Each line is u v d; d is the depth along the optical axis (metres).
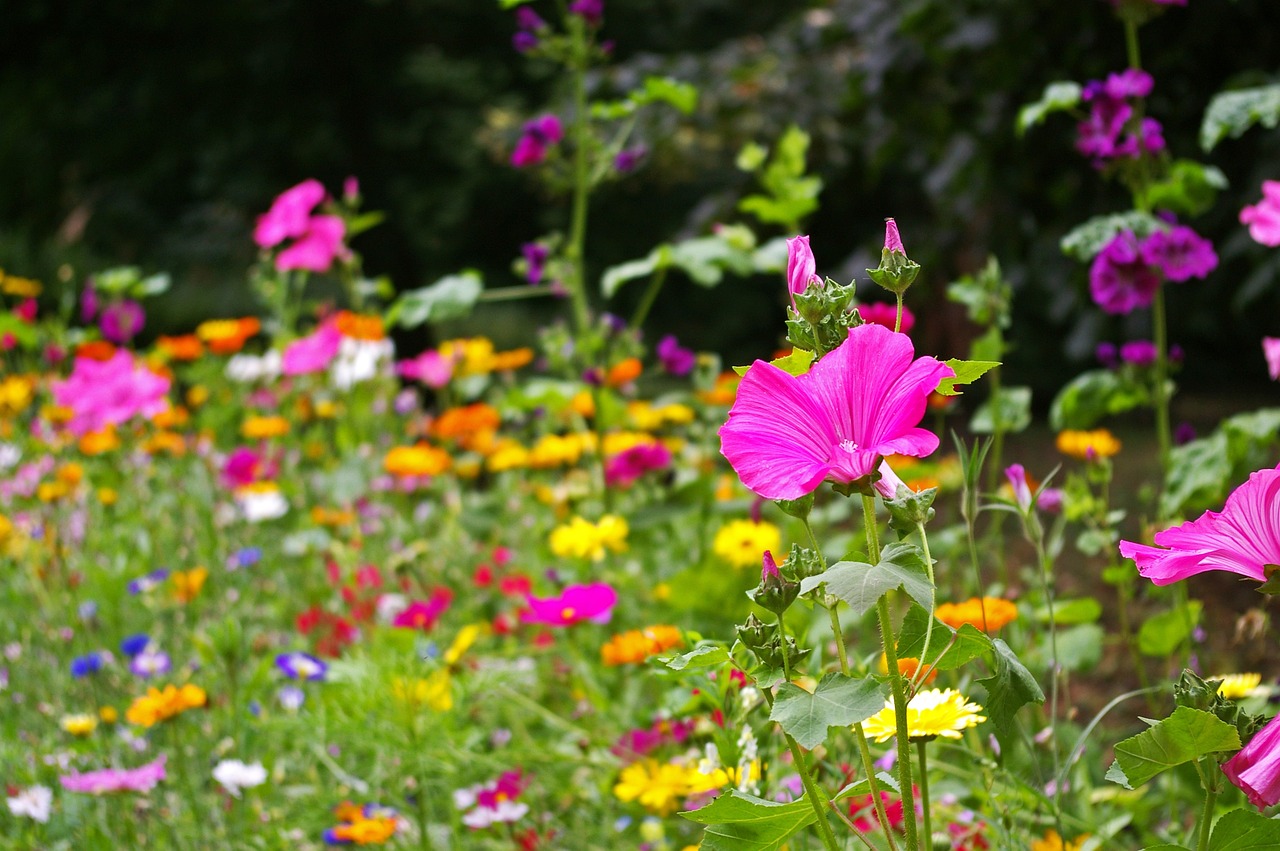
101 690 3.00
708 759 1.82
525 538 4.16
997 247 4.62
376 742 2.59
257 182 10.33
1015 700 1.31
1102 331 4.46
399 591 3.71
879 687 1.18
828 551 3.03
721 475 4.02
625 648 2.35
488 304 14.48
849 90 4.91
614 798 2.49
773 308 13.56
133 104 9.30
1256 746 1.21
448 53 10.70
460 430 4.16
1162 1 2.53
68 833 2.38
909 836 1.24
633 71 6.22
